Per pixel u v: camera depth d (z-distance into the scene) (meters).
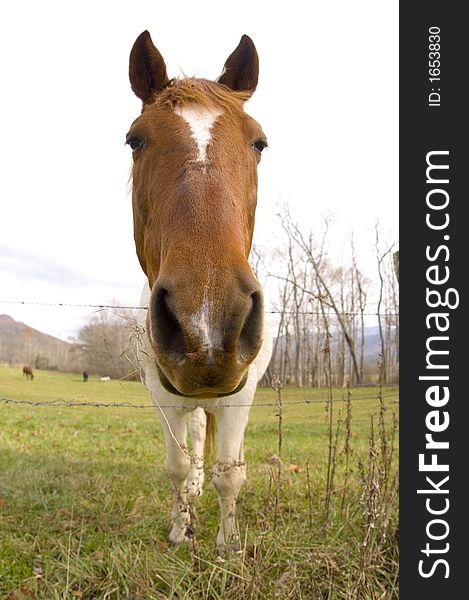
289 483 3.81
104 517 3.18
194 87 2.08
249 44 2.54
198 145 1.84
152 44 2.37
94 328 29.16
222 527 2.80
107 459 5.14
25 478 3.96
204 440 4.15
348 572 2.25
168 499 3.59
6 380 19.89
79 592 2.26
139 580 2.20
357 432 7.35
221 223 1.61
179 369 1.50
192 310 1.43
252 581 2.01
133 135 2.06
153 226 1.96
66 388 14.87
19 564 2.55
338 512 2.96
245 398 2.77
